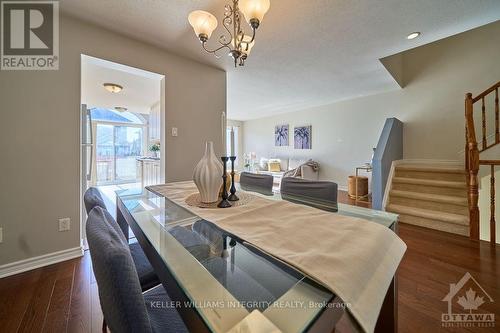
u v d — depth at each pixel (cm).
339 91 445
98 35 207
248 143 821
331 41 238
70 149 194
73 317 130
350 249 73
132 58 229
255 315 49
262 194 165
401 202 330
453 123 379
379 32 221
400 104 438
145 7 180
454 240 243
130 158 702
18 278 166
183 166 275
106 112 653
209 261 77
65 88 190
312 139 605
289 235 85
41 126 180
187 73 276
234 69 314
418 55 413
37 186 180
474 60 358
